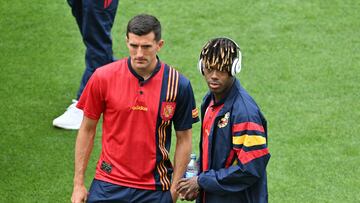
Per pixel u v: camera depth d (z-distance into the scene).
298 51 31.73
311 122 26.86
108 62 27.23
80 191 18.38
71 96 28.84
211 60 16.45
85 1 26.39
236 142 16.61
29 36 33.22
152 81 17.73
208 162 17.20
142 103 17.70
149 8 35.25
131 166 18.11
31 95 28.83
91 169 24.42
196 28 33.59
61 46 32.47
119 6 35.44
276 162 24.56
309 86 29.20
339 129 26.42
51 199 22.58
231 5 35.38
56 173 23.95
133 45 17.19
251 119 16.50
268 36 32.91
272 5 35.31
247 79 29.75
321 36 32.88
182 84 17.88
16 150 25.23
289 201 22.56
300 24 33.78
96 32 26.77
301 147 25.39
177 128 18.36
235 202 17.16
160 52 31.77
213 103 17.22
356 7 35.09
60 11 35.28
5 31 33.59
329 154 24.98
